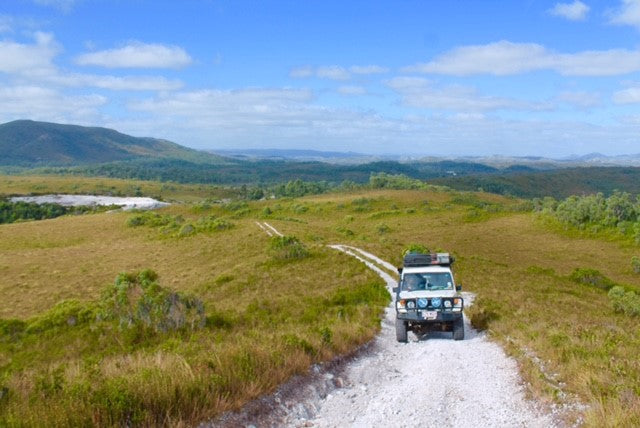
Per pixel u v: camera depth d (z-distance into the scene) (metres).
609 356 9.60
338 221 109.56
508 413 7.41
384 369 10.52
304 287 29.73
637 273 58.28
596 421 6.07
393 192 159.25
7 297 43.66
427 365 10.69
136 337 18.44
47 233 84.31
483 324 15.10
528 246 75.56
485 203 146.00
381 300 21.81
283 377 8.52
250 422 7.00
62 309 23.12
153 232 78.75
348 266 35.25
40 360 18.14
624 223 77.88
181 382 7.06
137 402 6.44
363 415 7.67
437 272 14.70
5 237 81.50
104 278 49.88
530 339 11.86
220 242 62.97
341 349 11.37
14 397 7.35
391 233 87.44
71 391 6.67
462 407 7.82
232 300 28.91
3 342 21.33
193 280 44.81
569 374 8.64
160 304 19.12
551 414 7.07
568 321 15.64
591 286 36.78
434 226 95.00
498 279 30.41
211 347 10.62
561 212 87.56
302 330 13.21
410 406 7.94
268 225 76.62
